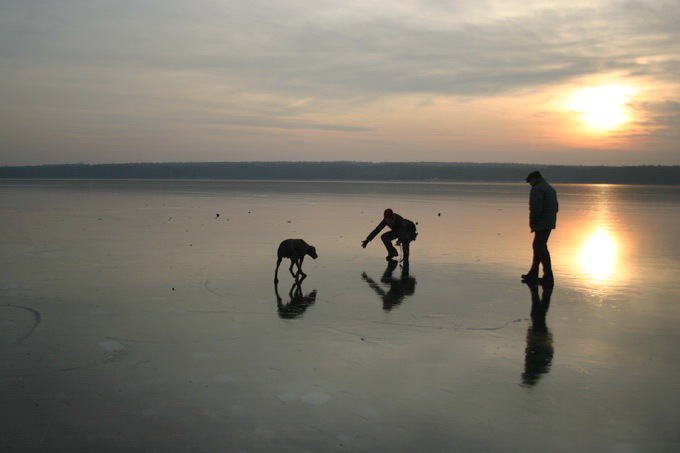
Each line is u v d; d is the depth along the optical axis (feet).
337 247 46.47
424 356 18.31
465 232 59.98
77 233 55.36
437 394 15.19
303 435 12.84
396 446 12.37
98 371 16.71
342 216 81.15
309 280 31.73
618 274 34.47
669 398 15.05
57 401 14.57
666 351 19.01
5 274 32.50
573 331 21.42
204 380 16.06
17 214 80.28
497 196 175.32
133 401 14.60
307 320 22.72
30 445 12.28
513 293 28.45
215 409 14.16
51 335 20.30
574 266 37.65
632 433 13.05
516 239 53.31
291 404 14.49
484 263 38.42
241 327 21.59
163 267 35.45
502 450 12.23
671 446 12.45
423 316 23.49
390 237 39.22
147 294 27.45
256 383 15.87
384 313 23.98
